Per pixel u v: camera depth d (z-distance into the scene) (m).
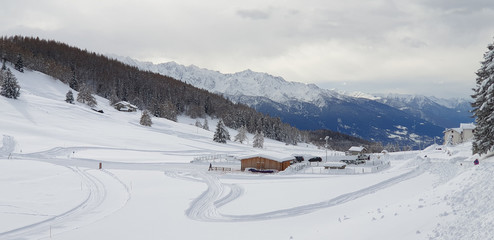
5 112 88.69
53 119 95.25
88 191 38.50
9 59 172.62
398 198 27.88
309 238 21.27
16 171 44.28
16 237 24.14
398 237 16.84
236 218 28.83
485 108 45.12
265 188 40.97
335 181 41.97
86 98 142.88
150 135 100.19
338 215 26.50
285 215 28.94
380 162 76.88
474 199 17.64
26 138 71.00
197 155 81.88
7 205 30.73
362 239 18.25
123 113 149.50
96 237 24.36
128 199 35.97
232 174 54.84
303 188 38.84
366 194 33.41
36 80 163.00
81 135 84.56
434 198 20.89
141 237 24.28
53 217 28.70
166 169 58.12
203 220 28.58
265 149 121.56
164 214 30.17
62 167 51.09
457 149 73.38
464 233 14.48
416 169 43.81
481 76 46.75
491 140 44.97
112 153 71.25
